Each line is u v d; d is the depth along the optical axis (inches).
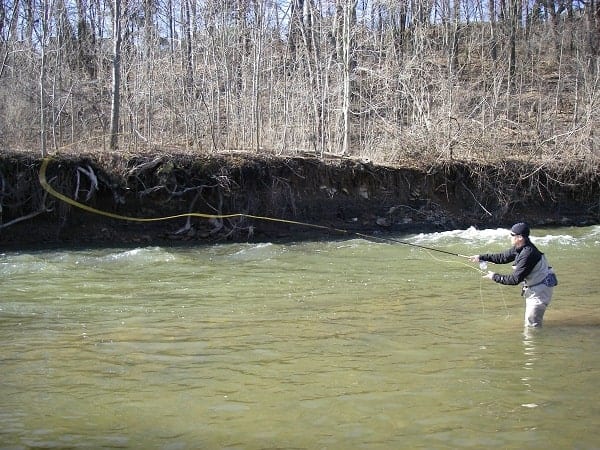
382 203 818.2
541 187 885.2
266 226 746.8
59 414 216.4
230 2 912.3
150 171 712.4
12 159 667.4
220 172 730.2
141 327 332.2
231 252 621.9
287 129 888.9
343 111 926.4
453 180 858.1
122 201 698.2
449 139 876.6
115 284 454.9
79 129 885.8
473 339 307.6
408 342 302.2
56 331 323.9
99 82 922.7
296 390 237.6
